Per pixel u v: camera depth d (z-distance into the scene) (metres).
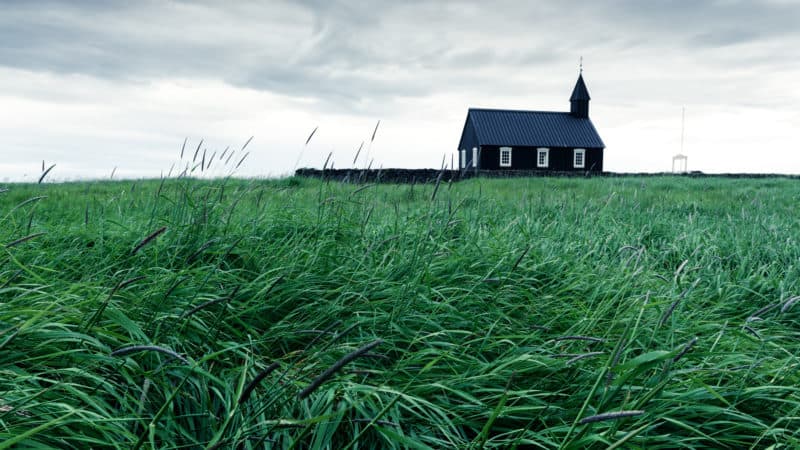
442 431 2.40
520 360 2.59
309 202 6.05
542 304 3.82
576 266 4.78
